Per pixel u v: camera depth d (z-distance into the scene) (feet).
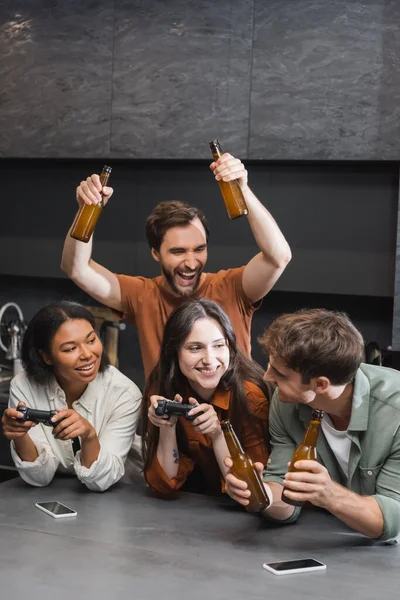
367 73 10.93
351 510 5.95
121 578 5.50
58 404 7.99
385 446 6.38
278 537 6.35
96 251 13.46
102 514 6.86
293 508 6.60
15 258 13.92
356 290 11.86
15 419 7.15
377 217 11.68
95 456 7.43
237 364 7.25
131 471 8.69
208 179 12.75
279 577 5.55
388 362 11.58
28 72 12.73
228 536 6.36
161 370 7.30
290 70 11.30
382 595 5.30
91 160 12.93
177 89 11.91
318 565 5.74
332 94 11.12
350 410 6.46
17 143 12.91
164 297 8.98
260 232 8.15
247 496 6.20
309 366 5.82
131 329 13.96
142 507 7.07
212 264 12.79
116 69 12.21
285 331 5.90
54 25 12.51
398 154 10.85
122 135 12.25
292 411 6.82
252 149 11.58
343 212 11.89
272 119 11.44
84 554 5.92
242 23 11.50
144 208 13.14
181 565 5.74
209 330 6.95
